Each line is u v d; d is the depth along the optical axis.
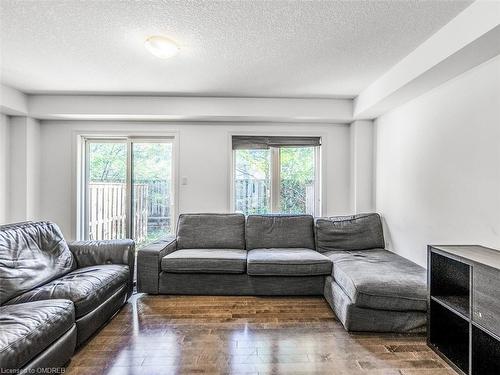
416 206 2.98
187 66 2.81
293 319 2.55
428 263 2.13
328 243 3.55
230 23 2.07
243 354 2.01
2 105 3.27
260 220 3.73
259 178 4.25
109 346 2.11
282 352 2.04
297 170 4.27
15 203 3.71
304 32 2.19
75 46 2.42
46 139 4.00
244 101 3.74
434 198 2.70
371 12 1.94
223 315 2.62
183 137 4.09
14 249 2.25
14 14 1.97
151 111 3.70
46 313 1.73
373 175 3.93
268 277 3.05
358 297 2.25
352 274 2.46
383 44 2.37
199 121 4.08
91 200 4.25
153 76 3.07
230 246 3.62
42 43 2.37
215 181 4.11
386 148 3.59
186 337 2.23
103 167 4.23
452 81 2.46
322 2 1.84
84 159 4.18
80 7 1.89
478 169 2.18
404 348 2.08
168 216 4.18
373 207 3.94
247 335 2.27
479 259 1.73
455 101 2.42
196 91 3.53
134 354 2.01
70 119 3.94
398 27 2.11
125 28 2.14
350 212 4.14
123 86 3.37
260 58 2.64
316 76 3.05
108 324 2.44
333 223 3.63
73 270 2.73
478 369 1.70
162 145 4.19
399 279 2.34
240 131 4.10
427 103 2.80
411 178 3.06
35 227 2.59
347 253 3.29
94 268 2.68
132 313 2.66
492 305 1.56
